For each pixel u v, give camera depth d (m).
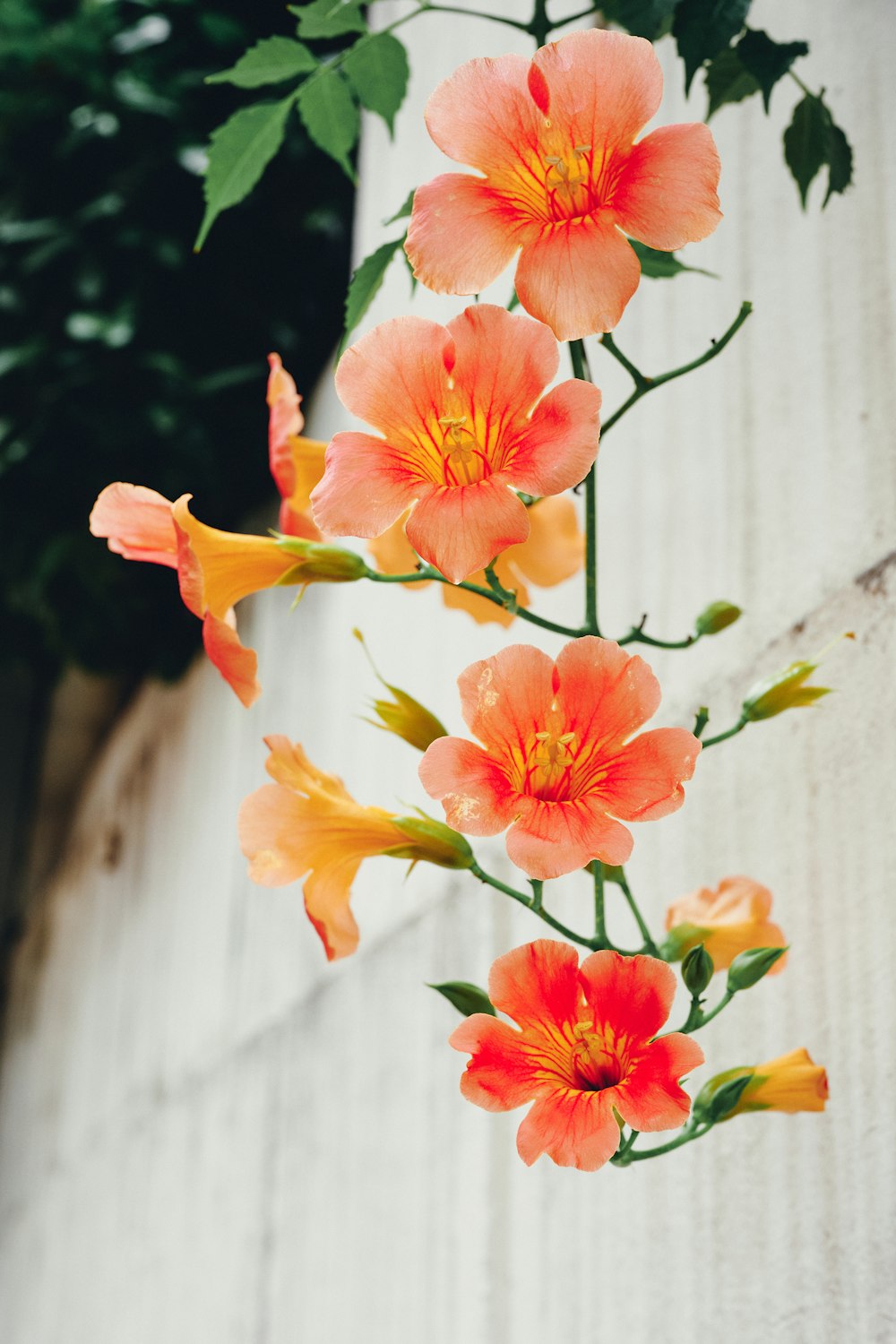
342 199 2.03
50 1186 2.75
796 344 0.82
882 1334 0.68
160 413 2.01
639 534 0.92
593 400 0.57
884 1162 0.69
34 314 2.06
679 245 0.57
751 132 0.87
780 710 0.66
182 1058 1.93
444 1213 1.03
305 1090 1.41
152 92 2.02
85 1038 2.63
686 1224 0.79
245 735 1.85
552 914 0.94
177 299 2.05
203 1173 1.73
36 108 2.05
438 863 0.64
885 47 0.79
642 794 0.57
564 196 0.60
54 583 2.22
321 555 0.65
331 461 0.59
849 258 0.79
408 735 0.67
